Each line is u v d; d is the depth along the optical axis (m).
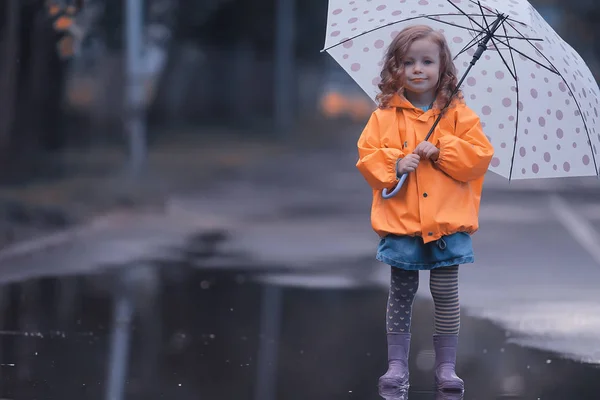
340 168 35.88
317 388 6.93
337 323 9.45
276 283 11.88
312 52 65.25
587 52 67.62
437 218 6.93
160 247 15.15
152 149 42.12
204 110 56.53
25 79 24.64
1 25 22.19
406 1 7.64
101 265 13.12
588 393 6.88
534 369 7.65
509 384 7.14
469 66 7.25
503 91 7.63
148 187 22.11
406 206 7.02
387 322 7.30
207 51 56.44
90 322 9.30
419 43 7.07
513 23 7.43
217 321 9.48
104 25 27.56
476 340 8.80
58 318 9.45
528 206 22.75
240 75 58.19
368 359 7.92
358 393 6.82
